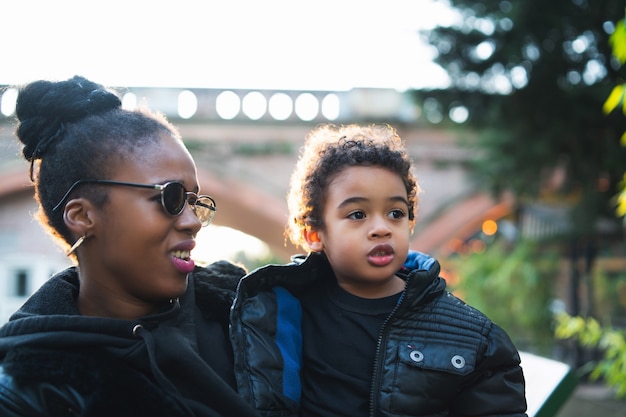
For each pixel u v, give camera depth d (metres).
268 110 15.51
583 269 12.71
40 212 1.46
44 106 1.39
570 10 8.08
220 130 15.45
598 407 9.75
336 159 1.72
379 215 1.67
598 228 10.46
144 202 1.33
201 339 1.48
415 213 1.87
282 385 1.52
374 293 1.70
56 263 14.84
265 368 1.50
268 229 17.67
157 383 1.30
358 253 1.65
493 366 1.59
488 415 1.57
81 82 1.44
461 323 1.61
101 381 1.23
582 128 8.64
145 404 1.24
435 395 1.55
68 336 1.28
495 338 1.60
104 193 1.33
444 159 15.22
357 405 1.59
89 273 1.39
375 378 1.57
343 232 1.68
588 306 11.92
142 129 1.39
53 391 1.21
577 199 9.87
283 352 1.58
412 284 1.60
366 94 15.31
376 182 1.67
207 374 1.34
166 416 1.24
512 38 8.60
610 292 11.97
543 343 11.20
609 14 7.89
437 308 1.63
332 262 1.72
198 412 1.31
